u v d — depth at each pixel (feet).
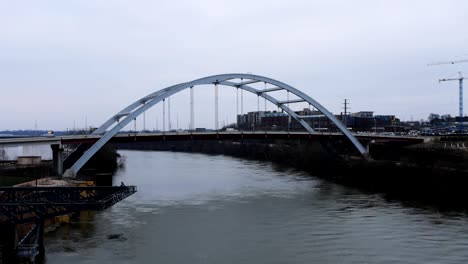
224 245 109.19
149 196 180.86
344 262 96.27
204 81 232.32
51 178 172.45
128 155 478.59
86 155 186.39
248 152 421.59
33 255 93.09
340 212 150.82
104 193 115.34
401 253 102.68
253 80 264.72
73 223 130.31
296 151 323.16
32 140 167.53
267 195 186.19
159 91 226.99
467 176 185.57
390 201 174.50
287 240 114.01
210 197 179.73
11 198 106.42
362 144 299.38
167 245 108.47
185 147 579.89
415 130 506.07
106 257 98.43
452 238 116.06
